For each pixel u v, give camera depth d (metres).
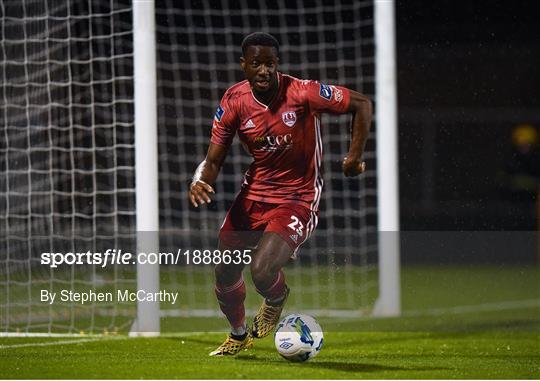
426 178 59.00
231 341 19.83
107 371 17.50
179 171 57.69
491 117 59.16
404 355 20.44
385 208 29.66
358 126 18.08
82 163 44.06
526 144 59.50
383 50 29.52
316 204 18.66
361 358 19.80
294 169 18.41
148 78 24.38
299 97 17.94
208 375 16.88
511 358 20.02
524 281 41.75
